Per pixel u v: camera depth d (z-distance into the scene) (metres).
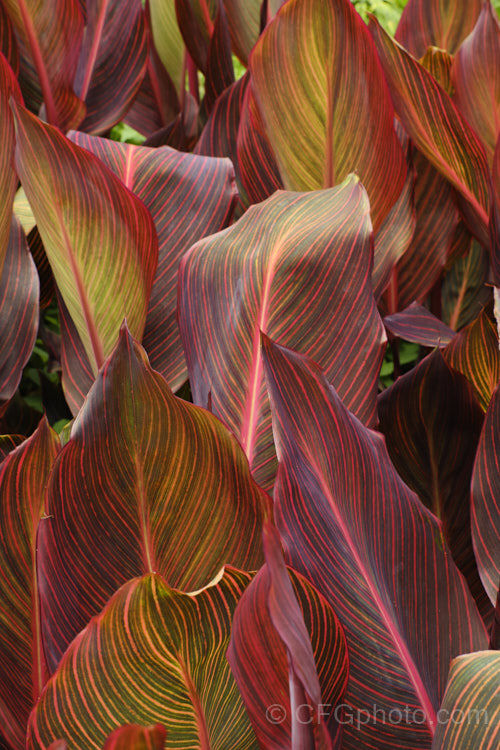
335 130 2.18
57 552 1.82
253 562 1.86
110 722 1.75
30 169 2.00
